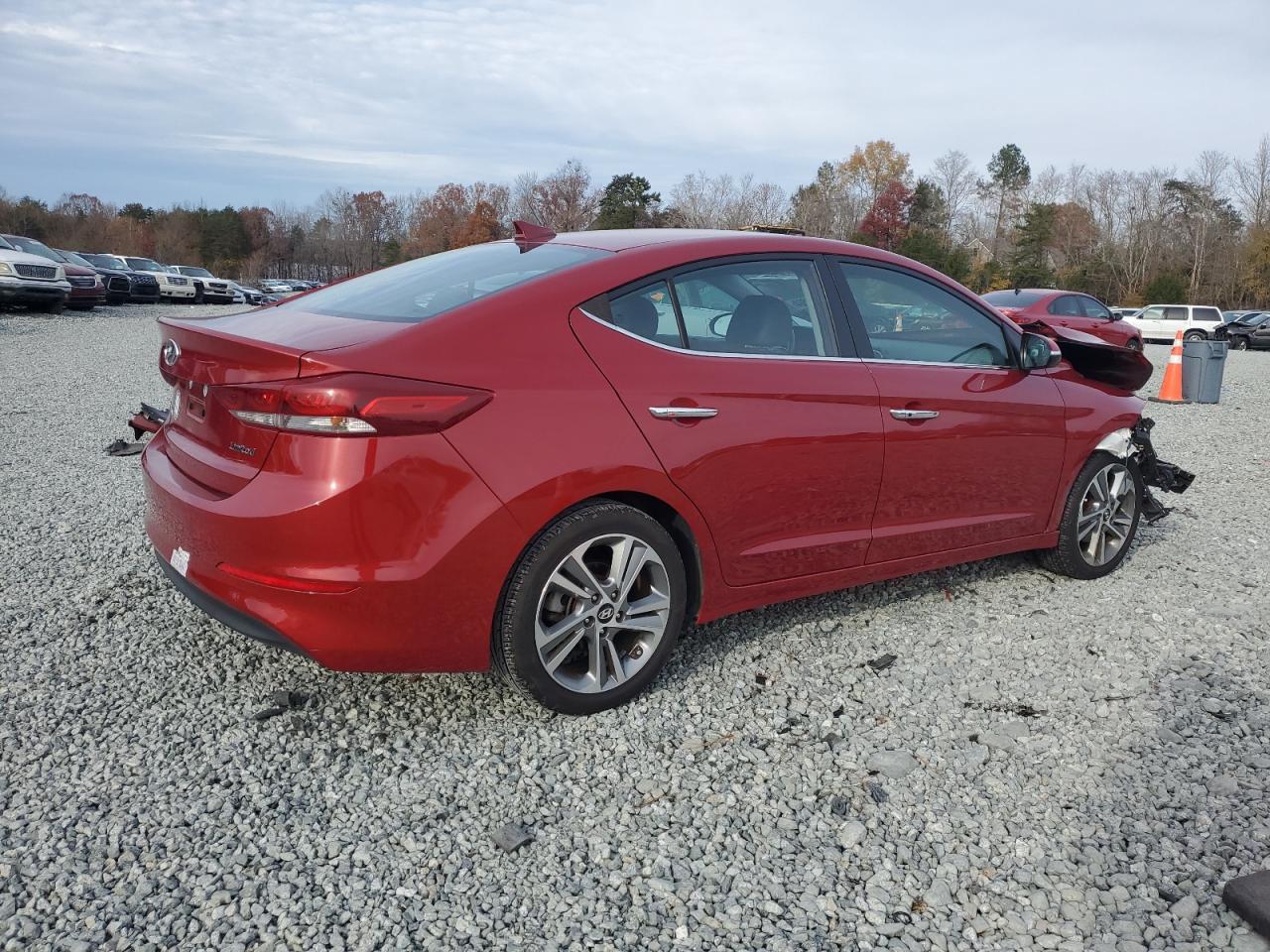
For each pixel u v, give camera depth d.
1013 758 2.98
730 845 2.51
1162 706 3.33
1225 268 72.38
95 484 5.89
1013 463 4.16
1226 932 2.21
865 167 87.38
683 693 3.33
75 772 2.72
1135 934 2.21
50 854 2.36
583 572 2.97
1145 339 37.16
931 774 2.88
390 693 3.24
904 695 3.37
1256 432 9.86
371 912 2.22
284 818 2.55
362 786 2.71
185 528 2.87
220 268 97.38
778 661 3.61
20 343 14.72
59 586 4.09
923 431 3.76
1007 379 4.16
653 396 3.06
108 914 2.16
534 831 2.54
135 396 9.78
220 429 2.83
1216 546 5.30
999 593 4.43
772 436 3.31
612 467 2.93
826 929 2.22
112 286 28.05
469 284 3.19
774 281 3.53
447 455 2.69
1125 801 2.74
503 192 89.06
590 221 76.62
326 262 105.88
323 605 2.64
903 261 3.97
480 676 3.39
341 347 2.67
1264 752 3.03
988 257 89.69
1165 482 5.04
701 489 3.16
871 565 3.79
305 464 2.61
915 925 2.24
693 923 2.22
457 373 2.74
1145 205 80.88
